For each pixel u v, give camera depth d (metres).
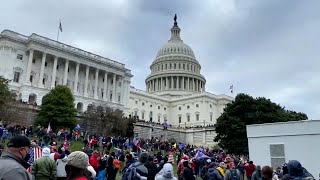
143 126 105.44
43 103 76.38
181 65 182.38
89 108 92.25
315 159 32.41
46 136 49.19
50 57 103.94
